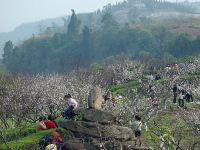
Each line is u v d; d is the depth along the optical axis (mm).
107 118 28625
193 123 33094
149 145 29500
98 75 91938
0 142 33250
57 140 27828
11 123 48312
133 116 37438
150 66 109188
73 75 100625
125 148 27125
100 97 29547
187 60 102312
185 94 53781
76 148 27688
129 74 91812
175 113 44219
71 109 30938
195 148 29844
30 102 47219
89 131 28266
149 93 58219
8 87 63031
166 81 70312
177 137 32219
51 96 48406
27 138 31172
